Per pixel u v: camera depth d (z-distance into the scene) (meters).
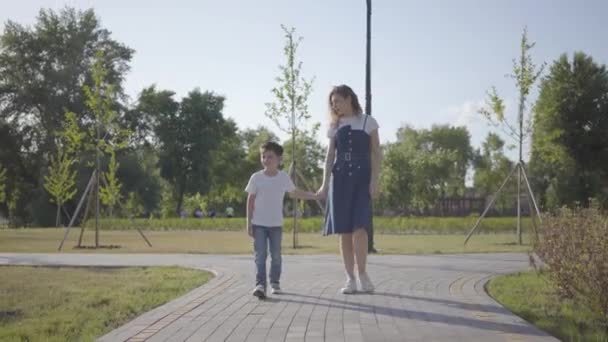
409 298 6.67
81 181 44.44
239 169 76.50
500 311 5.79
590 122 40.12
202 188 63.31
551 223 6.49
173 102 62.41
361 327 5.03
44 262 12.09
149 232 34.72
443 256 13.52
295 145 19.31
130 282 8.80
